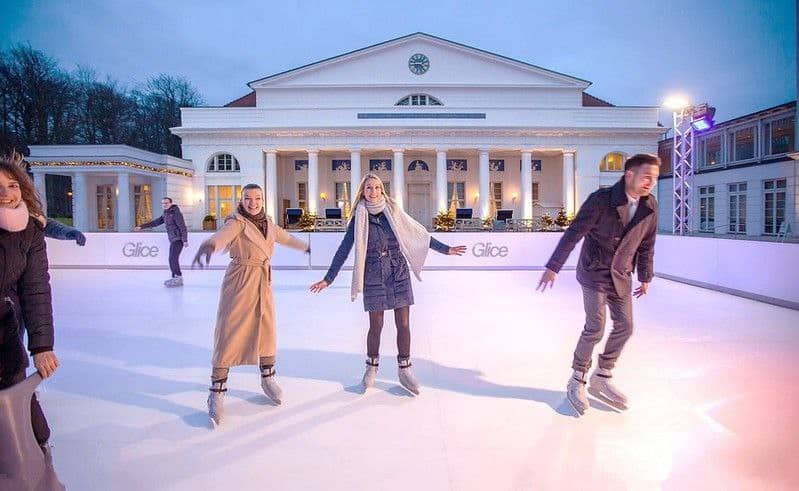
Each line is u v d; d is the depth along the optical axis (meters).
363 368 4.68
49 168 26.80
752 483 2.60
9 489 1.92
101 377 4.42
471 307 8.12
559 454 2.92
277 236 3.90
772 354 5.11
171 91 57.75
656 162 3.30
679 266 11.43
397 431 3.24
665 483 2.60
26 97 43.84
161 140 56.38
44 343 2.44
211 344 5.64
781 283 8.12
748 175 28.20
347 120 35.53
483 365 4.76
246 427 3.31
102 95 50.62
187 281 11.71
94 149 26.81
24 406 1.99
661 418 3.45
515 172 39.09
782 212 25.72
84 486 2.57
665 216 36.69
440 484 2.58
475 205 39.16
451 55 37.09
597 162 35.41
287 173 38.81
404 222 4.05
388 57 37.06
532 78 37.06
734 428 3.28
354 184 35.16
